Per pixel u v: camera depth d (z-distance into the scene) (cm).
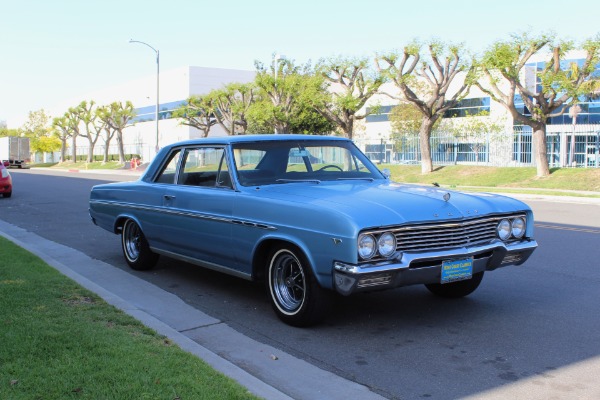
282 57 3700
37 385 355
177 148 685
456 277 501
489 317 570
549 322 554
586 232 1154
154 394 348
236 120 4378
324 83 3509
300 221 498
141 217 721
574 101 2597
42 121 8988
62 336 443
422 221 481
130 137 7031
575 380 420
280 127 3675
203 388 360
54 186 2556
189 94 5650
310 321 521
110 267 788
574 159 3359
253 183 587
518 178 2747
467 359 461
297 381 417
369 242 462
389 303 616
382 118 5172
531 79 3838
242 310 594
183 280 718
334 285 475
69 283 620
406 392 400
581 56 3341
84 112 6794
